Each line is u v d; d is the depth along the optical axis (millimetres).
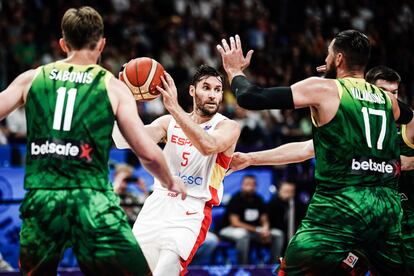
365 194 5535
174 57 18859
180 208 6496
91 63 5191
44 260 5000
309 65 19406
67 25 5137
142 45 18625
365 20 22922
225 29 20969
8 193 11344
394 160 5746
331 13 23094
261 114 16906
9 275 9719
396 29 23203
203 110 6664
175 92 6176
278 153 7102
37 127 5020
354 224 5473
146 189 11828
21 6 18172
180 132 6652
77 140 4961
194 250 6480
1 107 5000
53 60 17234
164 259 6273
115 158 12000
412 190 6629
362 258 5844
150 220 6531
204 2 22594
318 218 5562
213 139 6230
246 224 12062
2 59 16188
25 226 5020
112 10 19797
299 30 22094
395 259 5680
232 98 17344
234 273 10422
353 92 5641
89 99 5023
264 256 12172
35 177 4992
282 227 12234
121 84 5191
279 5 22812
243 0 22688
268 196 12695
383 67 6762
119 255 4945
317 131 5680
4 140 13156
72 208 4910
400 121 6055
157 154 4957
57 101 5012
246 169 12609
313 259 5484
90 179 4969
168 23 20047
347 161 5543
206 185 6602
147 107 16109
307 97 5535
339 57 5836
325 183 5617
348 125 5551
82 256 4980
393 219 5625
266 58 19688
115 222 4973
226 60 5926
